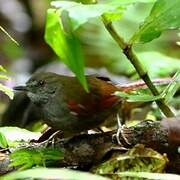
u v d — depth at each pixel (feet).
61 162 23.48
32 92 27.35
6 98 43.62
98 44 53.98
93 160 23.24
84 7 18.08
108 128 28.99
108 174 21.27
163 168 21.24
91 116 24.84
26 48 65.10
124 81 47.55
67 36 18.61
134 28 48.78
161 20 20.99
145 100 21.43
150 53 37.60
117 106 25.13
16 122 38.22
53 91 26.13
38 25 66.90
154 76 36.06
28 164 22.26
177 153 22.33
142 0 20.10
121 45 22.13
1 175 23.44
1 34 65.62
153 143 22.39
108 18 21.80
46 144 24.38
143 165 21.27
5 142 24.63
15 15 68.54
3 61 62.28
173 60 37.11
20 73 59.72
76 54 18.81
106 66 54.29
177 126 22.08
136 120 33.60
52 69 56.59
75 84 25.31
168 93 22.74
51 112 26.07
